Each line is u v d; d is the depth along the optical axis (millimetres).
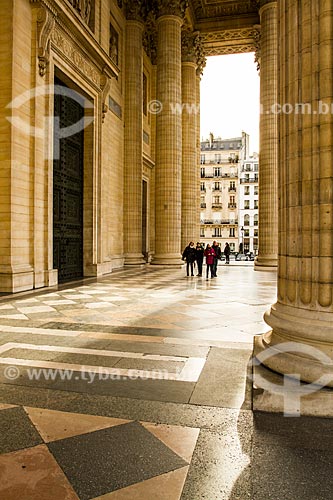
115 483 2498
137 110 23422
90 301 9711
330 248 3789
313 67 3861
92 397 3828
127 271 19891
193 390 4008
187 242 28750
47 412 3508
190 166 29016
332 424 3320
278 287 4469
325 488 2479
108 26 18766
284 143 4242
